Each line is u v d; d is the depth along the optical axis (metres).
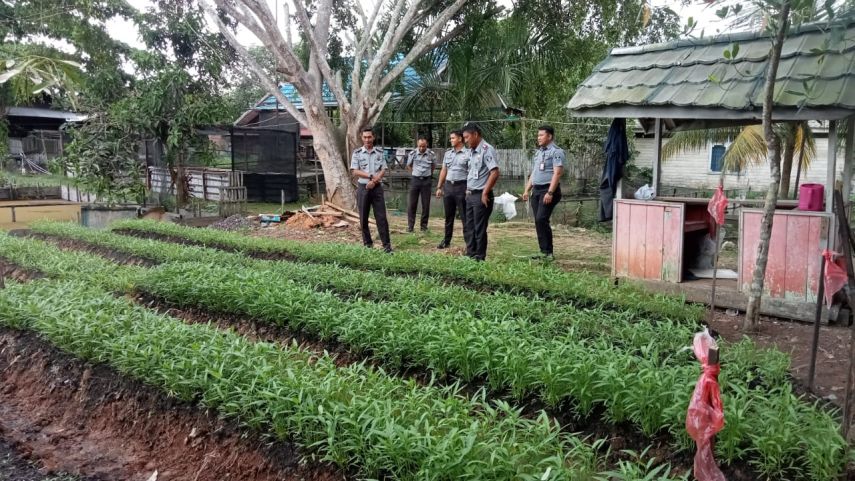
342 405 3.85
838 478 3.55
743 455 3.72
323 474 3.68
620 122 8.08
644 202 7.85
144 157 18.73
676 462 3.87
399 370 5.23
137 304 7.44
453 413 3.96
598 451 4.12
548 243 9.78
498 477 3.23
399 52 20.12
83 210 15.87
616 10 17.58
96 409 5.04
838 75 6.28
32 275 8.91
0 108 23.47
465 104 18.17
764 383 4.80
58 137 28.38
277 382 4.21
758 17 5.87
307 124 16.38
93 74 19.64
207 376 4.57
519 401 4.59
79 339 5.49
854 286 3.69
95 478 4.22
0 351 6.12
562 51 17.88
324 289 7.62
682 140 15.55
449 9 15.94
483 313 6.37
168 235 12.41
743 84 6.80
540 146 9.66
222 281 7.27
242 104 37.72
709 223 8.36
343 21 19.34
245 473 3.96
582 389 4.23
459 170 10.88
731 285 7.57
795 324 6.84
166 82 17.77
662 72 7.65
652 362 4.59
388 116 19.95
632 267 8.02
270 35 15.00
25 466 4.41
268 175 20.77
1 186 19.42
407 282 7.51
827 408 4.57
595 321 6.02
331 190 16.38
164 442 4.51
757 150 12.65
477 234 9.46
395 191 21.97
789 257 6.89
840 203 3.71
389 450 3.43
